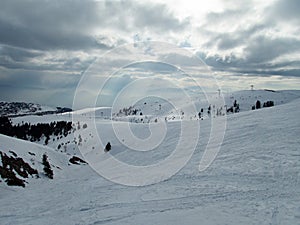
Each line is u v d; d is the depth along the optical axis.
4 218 14.06
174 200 13.22
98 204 14.73
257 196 12.12
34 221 12.67
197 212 10.63
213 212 10.42
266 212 9.86
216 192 13.73
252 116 42.56
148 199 14.21
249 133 30.11
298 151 19.95
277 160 18.47
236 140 28.19
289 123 31.11
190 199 12.96
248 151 22.52
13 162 29.34
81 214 12.88
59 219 12.50
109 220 11.10
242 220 9.30
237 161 20.23
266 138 26.05
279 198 11.46
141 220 10.45
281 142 23.42
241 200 11.73
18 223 12.62
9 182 24.64
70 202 16.61
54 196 19.84
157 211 11.52
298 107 43.25
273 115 39.62
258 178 15.52
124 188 18.78
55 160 41.16
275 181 14.51
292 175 15.11
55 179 31.48
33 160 34.09
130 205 13.42
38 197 20.12
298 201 10.81
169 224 9.60
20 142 38.94
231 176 16.91
